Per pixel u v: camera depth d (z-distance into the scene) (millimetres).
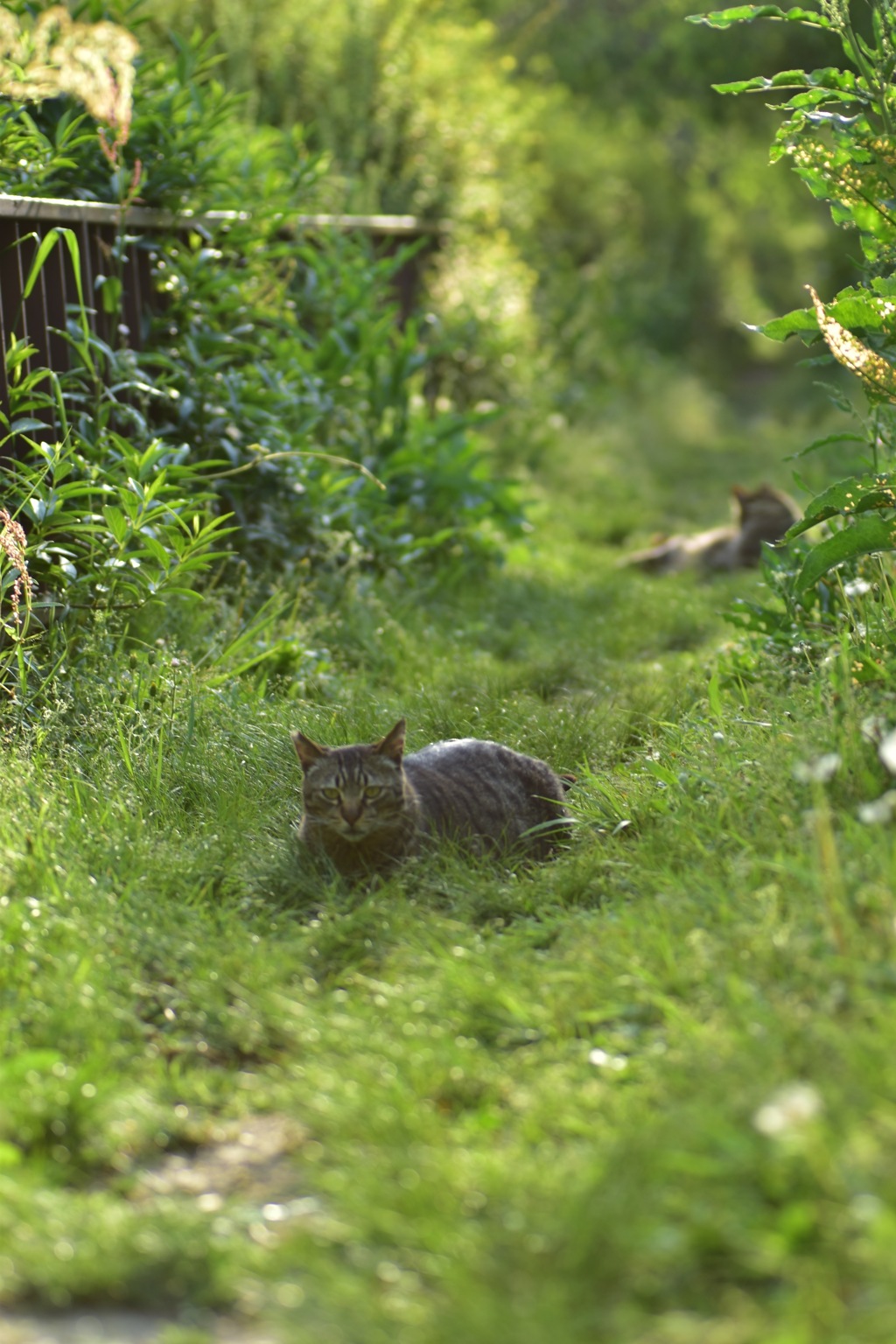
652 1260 3373
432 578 13320
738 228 44594
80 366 10352
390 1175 3945
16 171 10273
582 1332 3240
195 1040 5160
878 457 8609
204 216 11945
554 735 8539
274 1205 4113
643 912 5480
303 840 6895
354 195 18094
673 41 37188
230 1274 3668
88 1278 3678
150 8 17969
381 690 9805
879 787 5742
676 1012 4555
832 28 7402
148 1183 4262
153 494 8914
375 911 6051
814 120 7160
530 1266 3434
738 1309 3227
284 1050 5070
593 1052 4547
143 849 6586
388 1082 4508
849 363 6637
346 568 11727
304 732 8312
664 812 6727
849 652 7012
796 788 5988
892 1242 3141
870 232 7590
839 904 4613
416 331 15531
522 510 15336
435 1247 3588
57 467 8648
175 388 11273
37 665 8406
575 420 24141
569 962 5254
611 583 14688
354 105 20156
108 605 8914
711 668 9352
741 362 41656
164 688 8367
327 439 13195
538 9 35062
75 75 9445
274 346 12305
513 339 19859
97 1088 4508
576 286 27031
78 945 5527
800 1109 3283
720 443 27344
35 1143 4324
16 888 6086
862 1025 4090
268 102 19469
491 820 7246
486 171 22266
